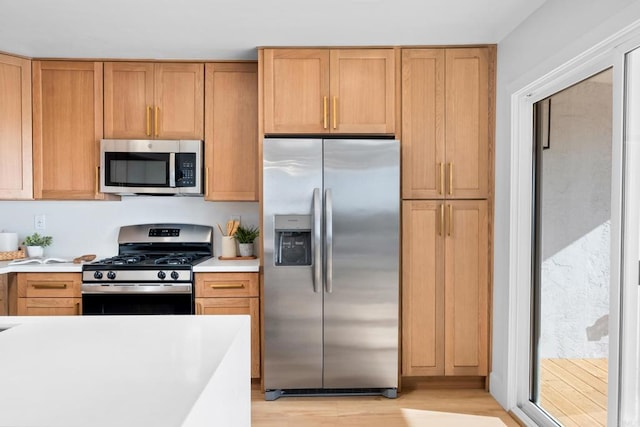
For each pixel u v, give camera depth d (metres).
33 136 3.15
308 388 2.85
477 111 2.94
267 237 2.80
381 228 2.82
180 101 3.20
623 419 1.80
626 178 1.78
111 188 3.14
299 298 2.81
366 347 2.84
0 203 3.47
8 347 1.00
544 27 2.30
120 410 0.66
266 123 2.95
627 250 1.78
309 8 2.38
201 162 3.17
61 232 3.50
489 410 2.71
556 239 2.37
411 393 2.97
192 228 3.50
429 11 2.42
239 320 1.29
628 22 1.66
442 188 2.94
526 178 2.62
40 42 2.86
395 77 2.95
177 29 2.65
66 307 2.92
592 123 2.05
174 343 1.04
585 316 2.12
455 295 2.96
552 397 2.40
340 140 2.80
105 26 2.61
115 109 3.17
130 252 3.49
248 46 2.93
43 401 0.69
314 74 2.95
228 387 0.99
